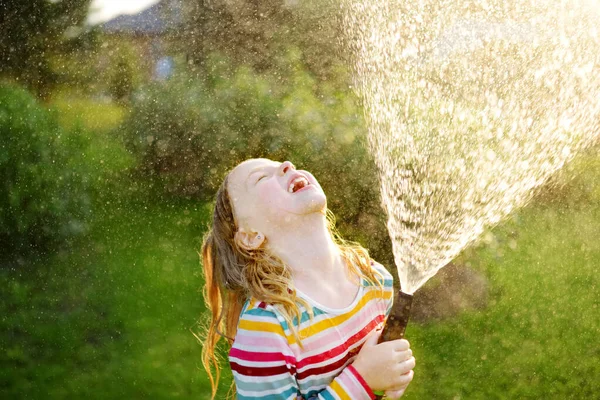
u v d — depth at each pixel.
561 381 3.68
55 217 5.68
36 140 6.12
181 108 6.28
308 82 6.05
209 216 5.70
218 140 6.07
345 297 1.76
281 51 6.26
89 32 6.66
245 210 1.79
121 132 6.27
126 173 6.05
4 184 5.86
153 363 3.92
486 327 4.12
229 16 6.51
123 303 4.62
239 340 1.67
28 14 6.71
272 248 1.76
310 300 1.69
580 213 4.88
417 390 3.64
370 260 1.92
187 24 6.55
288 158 5.69
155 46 6.64
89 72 6.55
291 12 6.32
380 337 1.69
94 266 5.14
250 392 1.63
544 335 4.02
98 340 4.22
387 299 1.88
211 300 2.05
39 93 6.56
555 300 4.27
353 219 5.10
